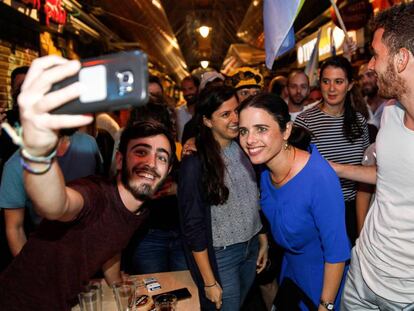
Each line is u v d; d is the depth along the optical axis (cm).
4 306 138
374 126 274
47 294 135
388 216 147
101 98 60
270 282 266
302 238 168
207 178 185
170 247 237
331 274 160
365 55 561
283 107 152
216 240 198
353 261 172
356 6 459
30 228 205
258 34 850
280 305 190
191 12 977
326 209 154
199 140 189
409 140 134
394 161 140
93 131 263
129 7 617
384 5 390
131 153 131
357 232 258
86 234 127
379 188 151
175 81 2303
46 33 563
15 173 178
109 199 131
